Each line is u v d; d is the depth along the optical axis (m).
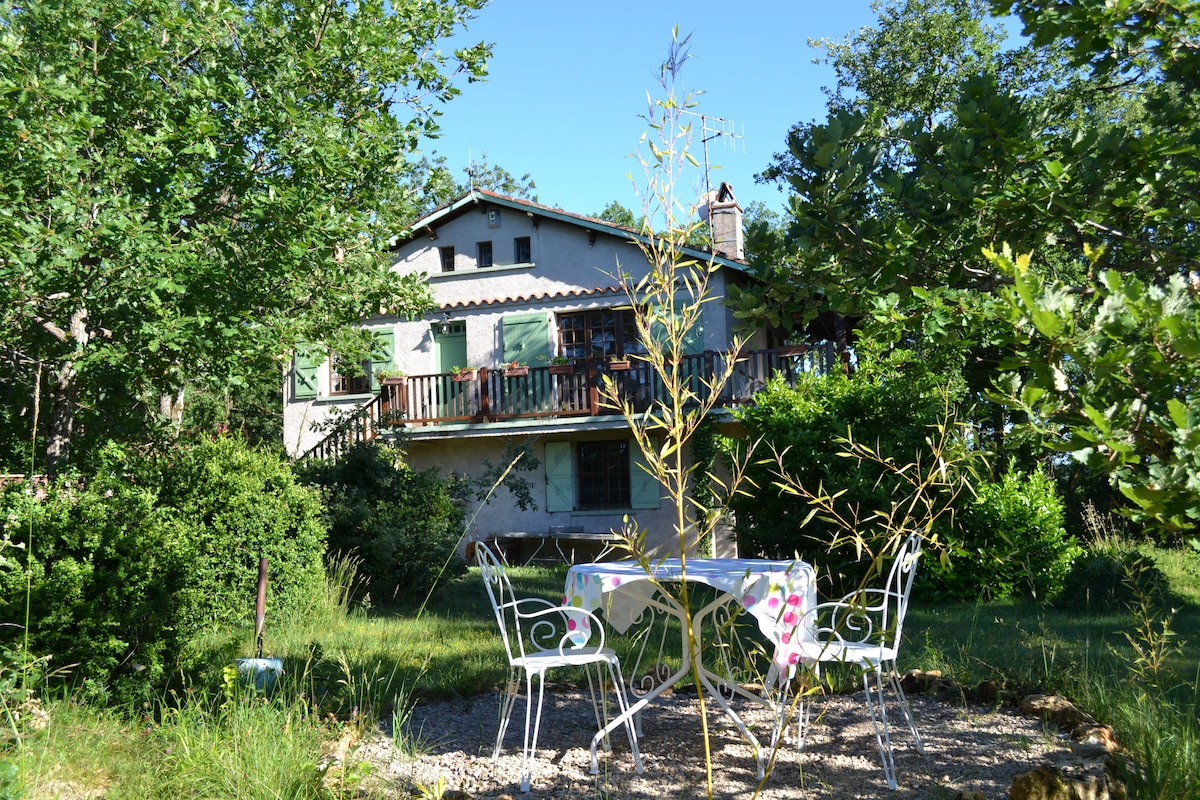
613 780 4.32
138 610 5.38
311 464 12.51
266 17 10.83
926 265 5.39
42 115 9.14
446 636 8.39
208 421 21.52
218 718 4.58
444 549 11.41
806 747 4.80
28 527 5.39
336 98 11.77
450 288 20.14
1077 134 5.05
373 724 5.04
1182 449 2.01
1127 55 4.30
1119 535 14.02
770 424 12.88
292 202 10.35
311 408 20.41
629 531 2.77
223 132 10.44
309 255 10.83
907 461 11.76
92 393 11.42
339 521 11.30
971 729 4.98
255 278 10.70
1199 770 3.87
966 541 11.69
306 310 12.13
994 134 5.12
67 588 5.21
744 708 5.71
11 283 8.94
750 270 5.88
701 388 15.75
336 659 6.27
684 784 4.24
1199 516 2.04
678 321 2.72
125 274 9.10
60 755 4.23
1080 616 10.08
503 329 19.33
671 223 2.71
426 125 12.28
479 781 4.32
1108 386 2.21
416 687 6.04
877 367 13.01
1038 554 11.45
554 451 18.38
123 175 10.05
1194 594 11.47
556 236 19.44
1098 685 5.20
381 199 12.64
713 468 15.66
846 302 5.53
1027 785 3.65
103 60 10.43
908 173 5.57
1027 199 4.88
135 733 4.71
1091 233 4.90
